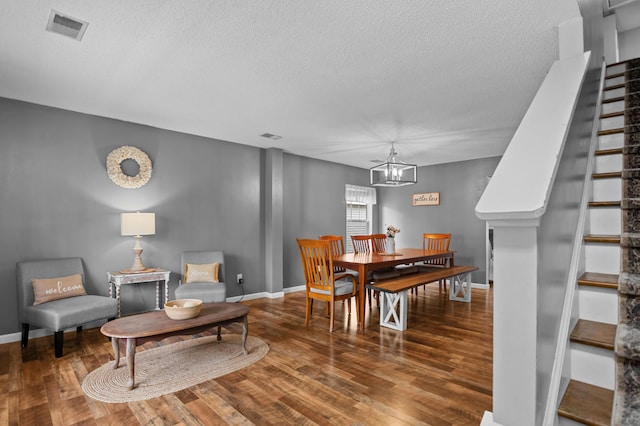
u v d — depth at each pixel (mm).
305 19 2055
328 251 3795
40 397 2248
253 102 3434
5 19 2047
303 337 3449
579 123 1596
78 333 3576
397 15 2012
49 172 3555
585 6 1923
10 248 3334
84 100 3391
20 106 3402
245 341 3068
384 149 5531
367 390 2340
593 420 1017
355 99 3340
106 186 3916
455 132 4465
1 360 2867
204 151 4793
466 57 2514
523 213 897
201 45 2354
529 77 2852
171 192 4449
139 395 2273
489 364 2770
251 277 5316
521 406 945
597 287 1401
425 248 6266
